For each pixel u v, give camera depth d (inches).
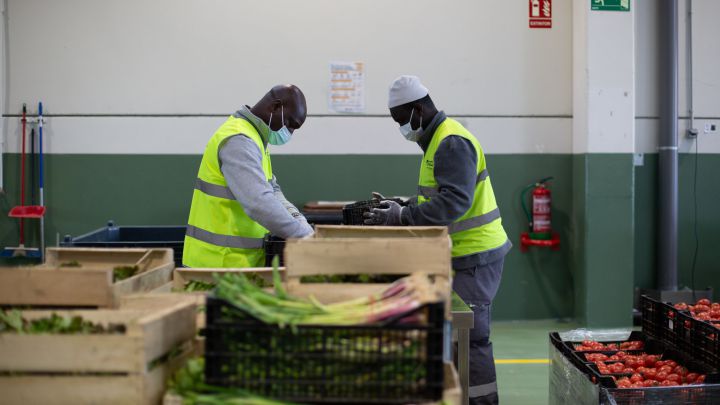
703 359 113.3
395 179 224.8
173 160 220.1
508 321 232.4
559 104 228.1
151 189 220.4
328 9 220.5
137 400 65.5
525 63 226.1
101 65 216.8
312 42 220.8
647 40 232.7
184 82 218.5
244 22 218.8
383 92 223.3
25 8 214.2
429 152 128.6
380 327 66.2
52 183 218.4
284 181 223.8
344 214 141.3
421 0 222.4
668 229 231.3
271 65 220.2
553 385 128.3
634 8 221.6
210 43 218.5
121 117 218.4
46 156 217.8
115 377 65.6
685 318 118.3
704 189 235.9
